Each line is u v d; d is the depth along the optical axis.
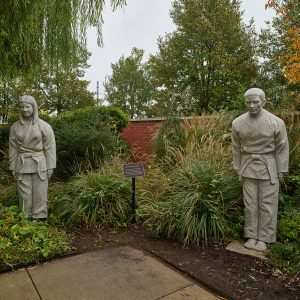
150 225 3.70
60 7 3.52
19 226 3.31
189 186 3.80
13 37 3.78
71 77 16.52
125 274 2.72
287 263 2.87
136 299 2.33
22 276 2.67
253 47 13.62
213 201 3.54
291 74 5.30
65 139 5.87
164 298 2.35
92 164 5.79
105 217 4.06
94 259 3.02
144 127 8.67
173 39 14.72
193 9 13.36
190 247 3.33
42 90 16.20
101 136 6.06
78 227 3.90
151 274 2.72
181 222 3.49
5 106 12.61
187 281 2.62
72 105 16.78
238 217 3.64
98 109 8.17
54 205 4.21
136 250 3.26
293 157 4.25
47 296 2.35
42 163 3.86
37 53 4.10
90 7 3.61
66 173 5.72
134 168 4.11
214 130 5.37
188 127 5.67
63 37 3.74
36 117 3.84
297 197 3.88
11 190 4.69
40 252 3.00
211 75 14.36
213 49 13.80
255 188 3.28
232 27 13.39
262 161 3.20
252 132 3.22
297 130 4.46
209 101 14.48
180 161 4.55
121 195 4.33
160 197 4.12
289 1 5.99
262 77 11.49
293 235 3.21
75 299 2.32
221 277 2.67
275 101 5.56
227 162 4.34
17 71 4.55
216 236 3.46
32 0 3.38
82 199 4.12
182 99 7.48
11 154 3.92
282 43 10.69
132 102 21.94
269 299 2.34
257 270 2.80
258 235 3.28
